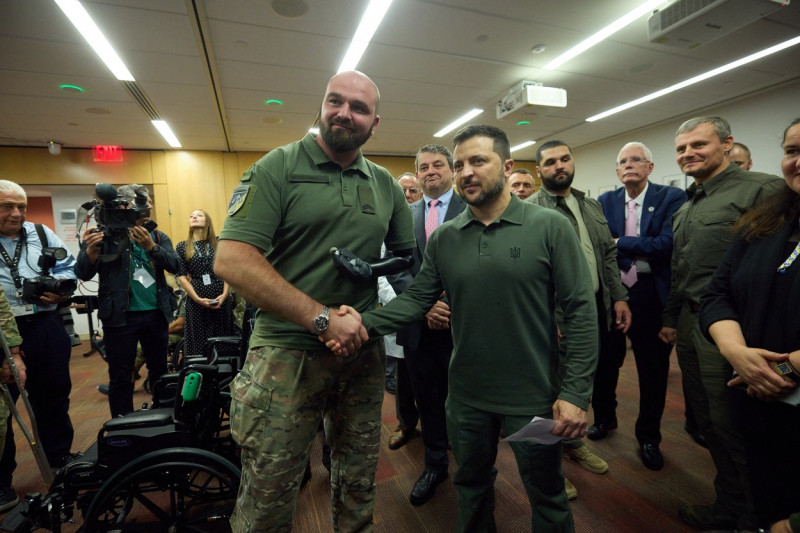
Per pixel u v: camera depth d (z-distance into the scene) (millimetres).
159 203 6105
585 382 940
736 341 927
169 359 3215
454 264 1076
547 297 1030
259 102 4219
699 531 1398
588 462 1803
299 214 923
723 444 1294
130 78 3475
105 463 1308
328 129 917
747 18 2645
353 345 918
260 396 918
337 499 1127
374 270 973
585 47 3369
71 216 5836
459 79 3910
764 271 905
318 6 2609
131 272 2172
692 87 4441
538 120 5422
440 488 1727
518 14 2820
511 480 1774
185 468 1252
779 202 934
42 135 4945
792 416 820
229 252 838
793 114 4449
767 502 878
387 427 2391
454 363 1119
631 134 6395
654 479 1722
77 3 2426
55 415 1927
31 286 1725
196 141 5695
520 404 1018
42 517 1273
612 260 1855
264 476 912
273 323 942
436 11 2738
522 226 1020
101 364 4023
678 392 2703
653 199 1934
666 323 1625
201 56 3158
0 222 1787
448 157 1696
